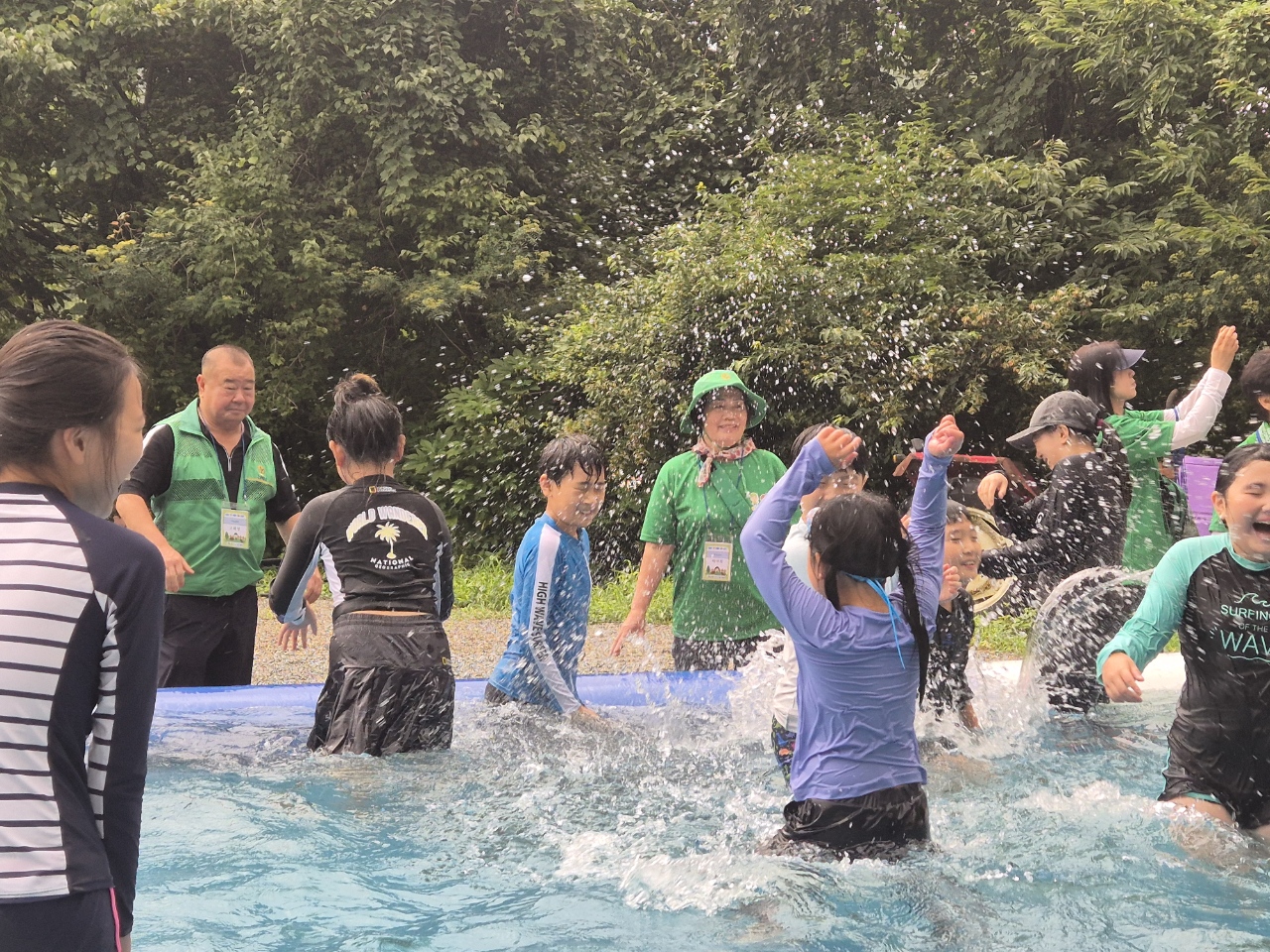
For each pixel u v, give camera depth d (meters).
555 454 4.12
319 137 13.70
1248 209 10.59
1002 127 12.43
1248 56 10.46
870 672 2.81
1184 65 10.72
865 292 10.28
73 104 13.30
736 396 4.62
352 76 13.65
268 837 3.06
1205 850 2.92
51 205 14.11
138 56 14.04
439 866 2.85
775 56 14.79
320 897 2.63
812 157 11.49
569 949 2.34
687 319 10.48
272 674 6.70
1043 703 4.43
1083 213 11.19
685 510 4.61
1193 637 3.12
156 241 13.27
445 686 3.91
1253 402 4.73
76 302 13.43
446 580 4.16
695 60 16.34
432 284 13.09
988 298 10.66
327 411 13.79
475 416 11.74
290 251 12.96
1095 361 5.02
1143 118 11.22
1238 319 10.44
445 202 13.43
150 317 13.51
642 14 16.48
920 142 11.56
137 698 1.55
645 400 10.49
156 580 1.57
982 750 3.96
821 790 2.84
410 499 4.01
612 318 10.98
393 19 13.61
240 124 13.82
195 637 4.62
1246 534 3.00
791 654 3.50
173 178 14.39
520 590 4.17
